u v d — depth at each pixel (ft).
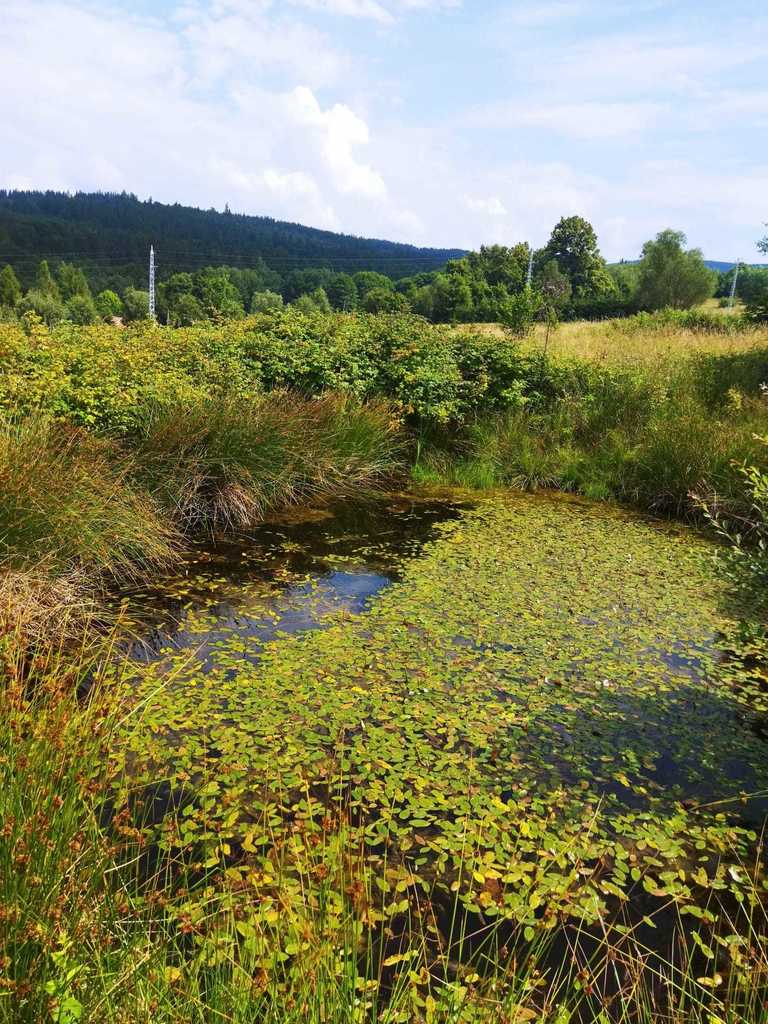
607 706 12.26
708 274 153.17
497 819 9.21
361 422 28.32
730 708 12.36
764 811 9.71
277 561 19.01
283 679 12.59
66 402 20.39
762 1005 6.14
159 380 23.41
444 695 12.34
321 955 5.72
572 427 31.37
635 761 10.69
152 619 14.93
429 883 8.06
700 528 23.52
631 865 8.55
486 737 11.13
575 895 7.99
